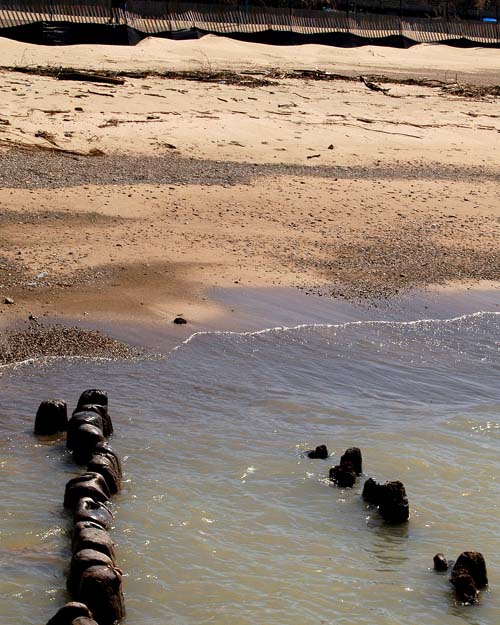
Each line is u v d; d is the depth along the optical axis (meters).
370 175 52.84
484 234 43.69
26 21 108.94
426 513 21.17
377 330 32.16
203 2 139.75
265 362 28.98
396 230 43.22
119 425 24.31
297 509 21.02
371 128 65.12
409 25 148.62
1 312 30.89
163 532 19.72
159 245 38.53
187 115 62.59
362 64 116.12
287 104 71.44
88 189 45.19
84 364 27.86
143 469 22.23
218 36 121.81
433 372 29.25
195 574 18.39
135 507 20.56
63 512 20.17
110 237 39.03
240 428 24.64
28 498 20.69
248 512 20.75
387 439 24.59
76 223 40.38
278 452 23.48
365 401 26.91
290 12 136.12
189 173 49.75
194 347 29.61
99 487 20.36
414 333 32.19
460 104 79.62
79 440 22.31
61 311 31.36
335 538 20.02
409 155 58.88
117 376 27.23
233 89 76.12
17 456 22.53
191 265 36.59
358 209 45.88
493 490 22.28
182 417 25.05
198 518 20.33
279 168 52.56
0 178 45.66
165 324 31.08
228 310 32.72
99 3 116.12
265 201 45.78
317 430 24.89
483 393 27.98
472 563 18.70
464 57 137.00
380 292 35.62
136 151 53.47
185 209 43.59
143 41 107.50
